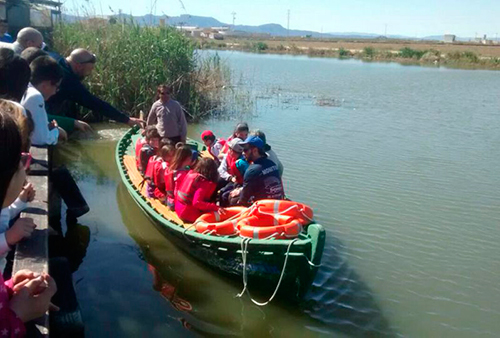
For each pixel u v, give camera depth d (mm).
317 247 5352
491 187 10016
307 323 5395
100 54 14781
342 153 12320
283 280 5586
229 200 7105
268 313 5566
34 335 3002
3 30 10266
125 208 8344
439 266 6754
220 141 9211
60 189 7352
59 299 4789
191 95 16109
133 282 6027
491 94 26000
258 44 67000
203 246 6086
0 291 2494
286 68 38625
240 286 6047
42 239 4031
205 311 5539
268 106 19141
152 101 14891
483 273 6609
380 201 9023
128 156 9844
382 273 6508
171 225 6449
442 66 51156
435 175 10695
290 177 10234
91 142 12523
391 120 17203
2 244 3539
